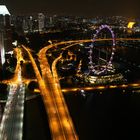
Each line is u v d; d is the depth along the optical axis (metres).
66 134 197.25
